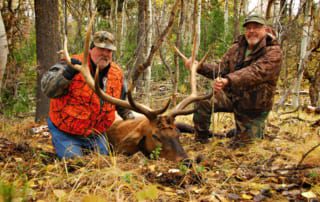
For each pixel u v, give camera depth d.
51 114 3.35
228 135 4.20
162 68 9.06
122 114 3.53
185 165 2.73
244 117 3.86
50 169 2.72
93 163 2.76
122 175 2.43
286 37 5.88
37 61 5.44
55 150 3.32
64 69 3.06
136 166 2.74
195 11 4.98
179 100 6.32
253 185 2.47
